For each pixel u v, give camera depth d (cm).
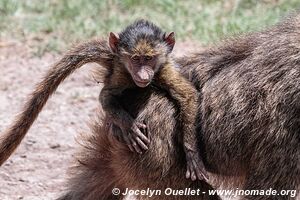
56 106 1880
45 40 2245
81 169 1386
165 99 1248
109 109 1235
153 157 1244
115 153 1276
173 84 1238
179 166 1252
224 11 2367
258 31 1307
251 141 1226
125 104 1259
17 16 2403
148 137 1238
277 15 2242
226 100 1240
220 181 1319
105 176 1351
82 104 1889
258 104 1218
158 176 1255
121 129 1232
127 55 1234
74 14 2381
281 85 1208
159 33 1266
